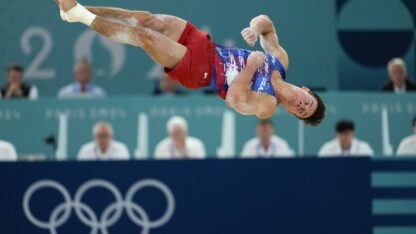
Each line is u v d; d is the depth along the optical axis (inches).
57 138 1680.6
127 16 975.0
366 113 1724.9
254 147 1642.5
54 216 1318.9
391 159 1343.5
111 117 1704.0
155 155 1643.7
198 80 976.9
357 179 1334.9
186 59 963.3
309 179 1328.7
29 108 1690.5
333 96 1726.1
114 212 1320.1
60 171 1321.4
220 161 1325.0
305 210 1323.8
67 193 1318.9
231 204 1321.4
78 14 928.3
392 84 1873.8
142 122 1668.3
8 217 1318.9
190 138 1665.8
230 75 984.3
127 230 1317.7
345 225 1328.7
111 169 1322.6
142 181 1321.4
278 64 1018.7
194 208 1320.1
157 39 947.3
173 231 1317.7
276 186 1325.0
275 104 981.8
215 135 1705.2
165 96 1716.3
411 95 1724.9
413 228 1339.8
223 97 1013.2
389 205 1338.6
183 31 986.7
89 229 1318.9
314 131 1716.3
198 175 1322.6
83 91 1860.2
